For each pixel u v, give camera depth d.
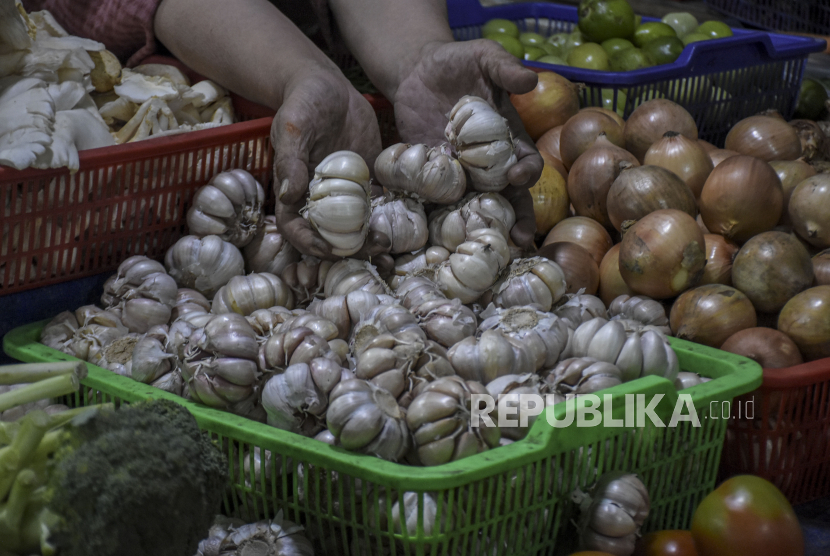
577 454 1.42
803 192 2.11
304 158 1.77
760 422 1.79
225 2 2.12
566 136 2.45
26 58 1.92
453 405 1.33
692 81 2.79
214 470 1.19
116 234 1.90
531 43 3.43
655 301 1.98
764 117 2.63
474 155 1.83
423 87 2.06
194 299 1.84
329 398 1.38
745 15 4.62
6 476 1.07
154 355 1.56
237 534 1.38
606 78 2.62
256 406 1.48
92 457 1.06
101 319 1.73
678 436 1.58
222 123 2.26
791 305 1.89
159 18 2.22
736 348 1.84
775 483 1.81
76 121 1.88
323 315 1.69
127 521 1.05
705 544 1.46
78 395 1.65
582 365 1.56
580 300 1.88
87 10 2.29
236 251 1.91
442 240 1.91
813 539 1.75
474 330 1.65
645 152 2.46
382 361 1.42
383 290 1.80
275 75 2.01
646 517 1.53
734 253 2.07
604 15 3.25
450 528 1.26
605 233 2.23
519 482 1.32
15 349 1.67
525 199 1.97
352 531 1.38
